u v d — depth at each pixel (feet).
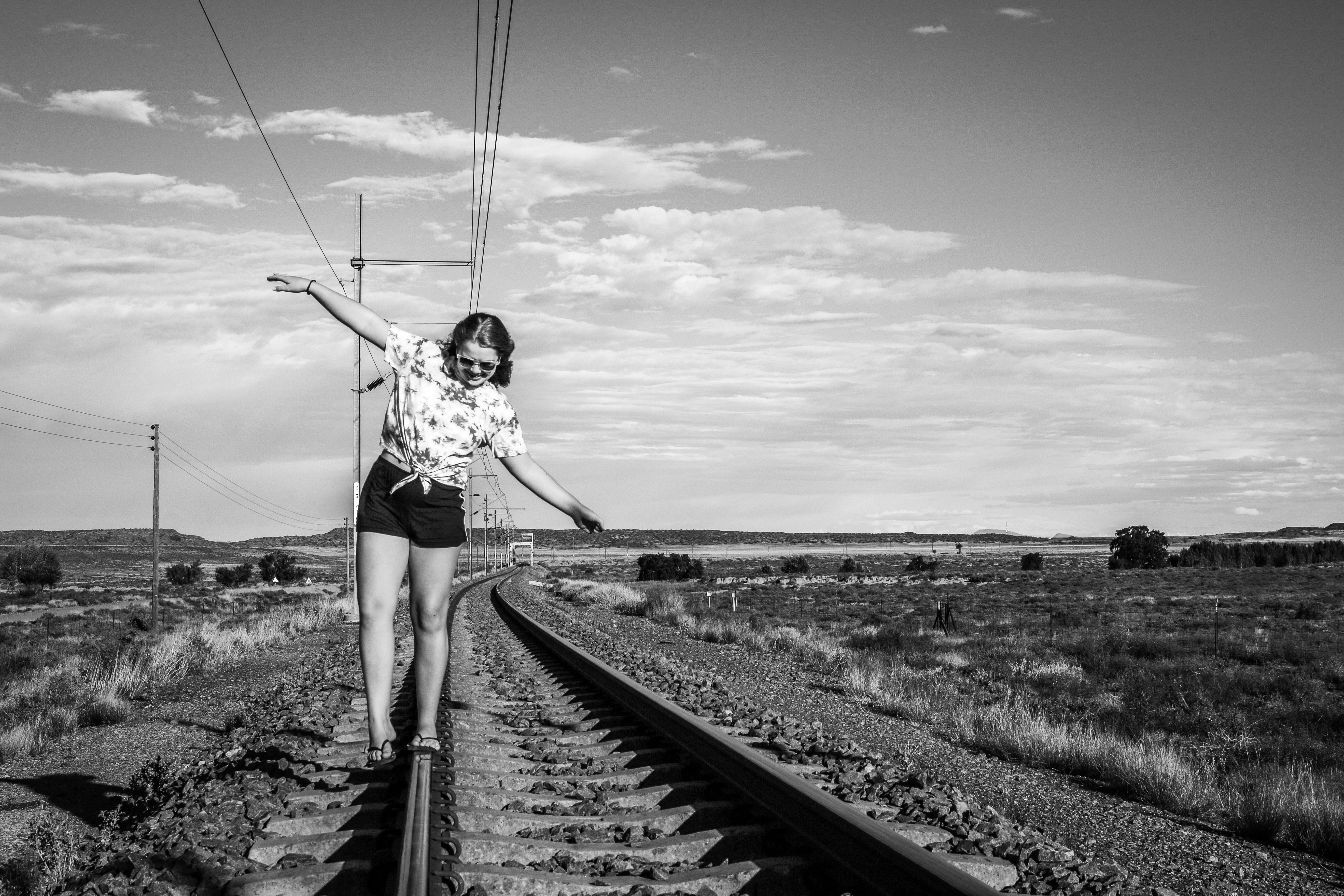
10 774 35.58
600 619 108.88
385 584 17.57
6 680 72.74
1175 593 202.80
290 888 14.10
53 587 329.11
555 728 30.17
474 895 13.33
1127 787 31.78
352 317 16.80
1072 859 17.16
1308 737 47.50
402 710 32.86
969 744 39.45
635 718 30.01
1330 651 86.12
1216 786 33.78
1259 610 148.87
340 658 58.54
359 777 21.83
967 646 91.15
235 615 173.06
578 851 15.72
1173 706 57.41
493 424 17.01
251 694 52.34
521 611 100.78
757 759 18.70
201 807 19.63
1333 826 25.53
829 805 15.16
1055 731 38.83
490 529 529.45
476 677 46.09
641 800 19.54
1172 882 20.44
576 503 17.61
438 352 16.67
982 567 419.33
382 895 13.87
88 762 37.42
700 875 14.43
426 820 15.06
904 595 205.98
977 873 15.81
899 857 12.70
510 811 18.47
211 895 14.46
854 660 67.00
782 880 14.49
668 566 320.91
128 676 57.57
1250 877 21.47
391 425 16.94
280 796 20.07
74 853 20.68
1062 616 124.57
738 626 89.25
